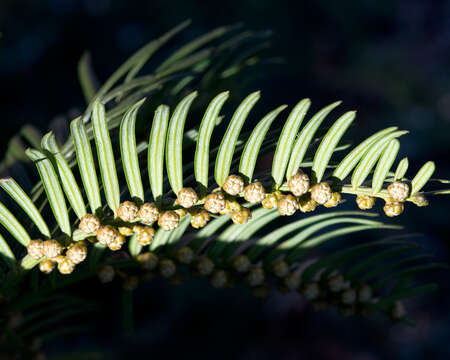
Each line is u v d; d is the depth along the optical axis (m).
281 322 0.91
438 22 1.77
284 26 1.26
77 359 0.35
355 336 0.95
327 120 1.00
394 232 0.98
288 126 0.30
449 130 1.37
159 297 0.86
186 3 1.20
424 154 1.28
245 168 0.30
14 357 0.32
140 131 0.34
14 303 0.31
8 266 0.30
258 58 0.38
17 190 0.29
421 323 1.00
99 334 0.77
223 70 0.38
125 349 0.78
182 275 0.33
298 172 0.30
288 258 0.33
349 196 0.93
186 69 0.36
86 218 0.29
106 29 1.15
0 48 1.00
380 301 0.33
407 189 0.30
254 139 0.30
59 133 0.39
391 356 0.93
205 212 0.30
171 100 0.35
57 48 1.08
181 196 0.29
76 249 0.30
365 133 1.24
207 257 0.33
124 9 1.18
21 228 0.30
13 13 1.07
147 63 1.08
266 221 0.32
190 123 0.37
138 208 0.30
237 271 0.33
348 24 1.44
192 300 0.87
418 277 1.00
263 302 0.89
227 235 0.33
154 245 0.32
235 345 0.86
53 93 1.00
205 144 0.30
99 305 0.34
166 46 1.16
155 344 0.81
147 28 1.18
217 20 1.20
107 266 0.32
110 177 0.30
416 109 1.45
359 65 1.42
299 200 0.30
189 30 1.18
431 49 1.69
